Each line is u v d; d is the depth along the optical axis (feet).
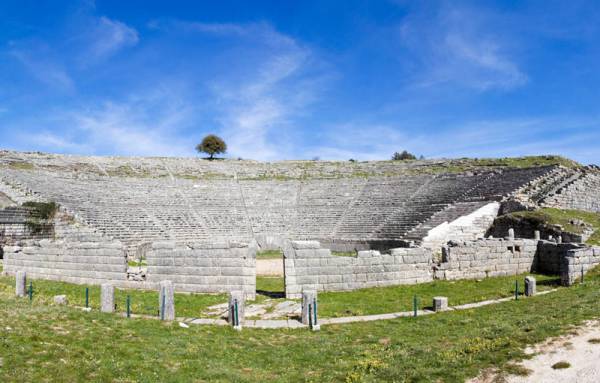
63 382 30.53
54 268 81.30
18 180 160.04
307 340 44.98
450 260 79.46
